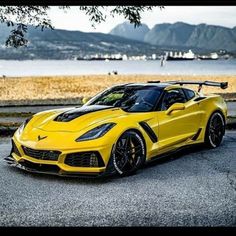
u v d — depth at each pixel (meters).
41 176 5.19
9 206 4.06
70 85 24.42
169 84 6.59
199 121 6.71
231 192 4.53
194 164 5.90
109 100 6.08
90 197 4.35
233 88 22.69
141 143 5.36
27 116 10.91
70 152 4.80
